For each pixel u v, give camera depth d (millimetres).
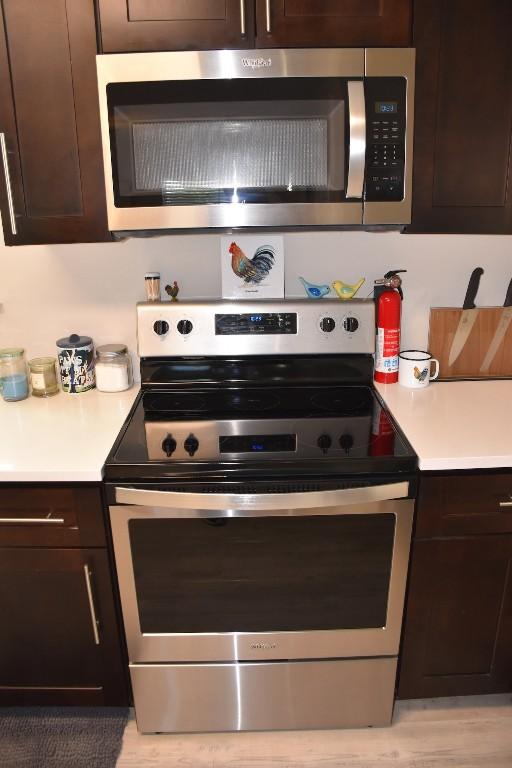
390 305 1777
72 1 1355
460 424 1548
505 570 1499
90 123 1435
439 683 1624
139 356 1815
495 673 1621
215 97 1382
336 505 1351
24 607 1495
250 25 1381
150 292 1786
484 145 1486
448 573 1489
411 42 1407
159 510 1360
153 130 1401
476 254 1880
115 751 1611
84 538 1419
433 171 1496
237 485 1354
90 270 1875
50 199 1486
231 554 1424
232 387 1838
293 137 1409
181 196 1438
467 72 1435
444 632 1560
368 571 1454
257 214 1447
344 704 1613
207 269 1875
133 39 1382
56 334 1932
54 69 1401
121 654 1549
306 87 1379
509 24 1410
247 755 1604
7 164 1447
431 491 1402
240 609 1484
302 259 1872
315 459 1359
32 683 1592
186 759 1593
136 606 1471
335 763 1581
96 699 1608
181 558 1426
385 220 1463
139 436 1507
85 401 1766
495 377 1935
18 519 1400
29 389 1863
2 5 1359
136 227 1456
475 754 1603
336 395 1791
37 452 1418
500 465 1376
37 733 1664
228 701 1594
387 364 1834
